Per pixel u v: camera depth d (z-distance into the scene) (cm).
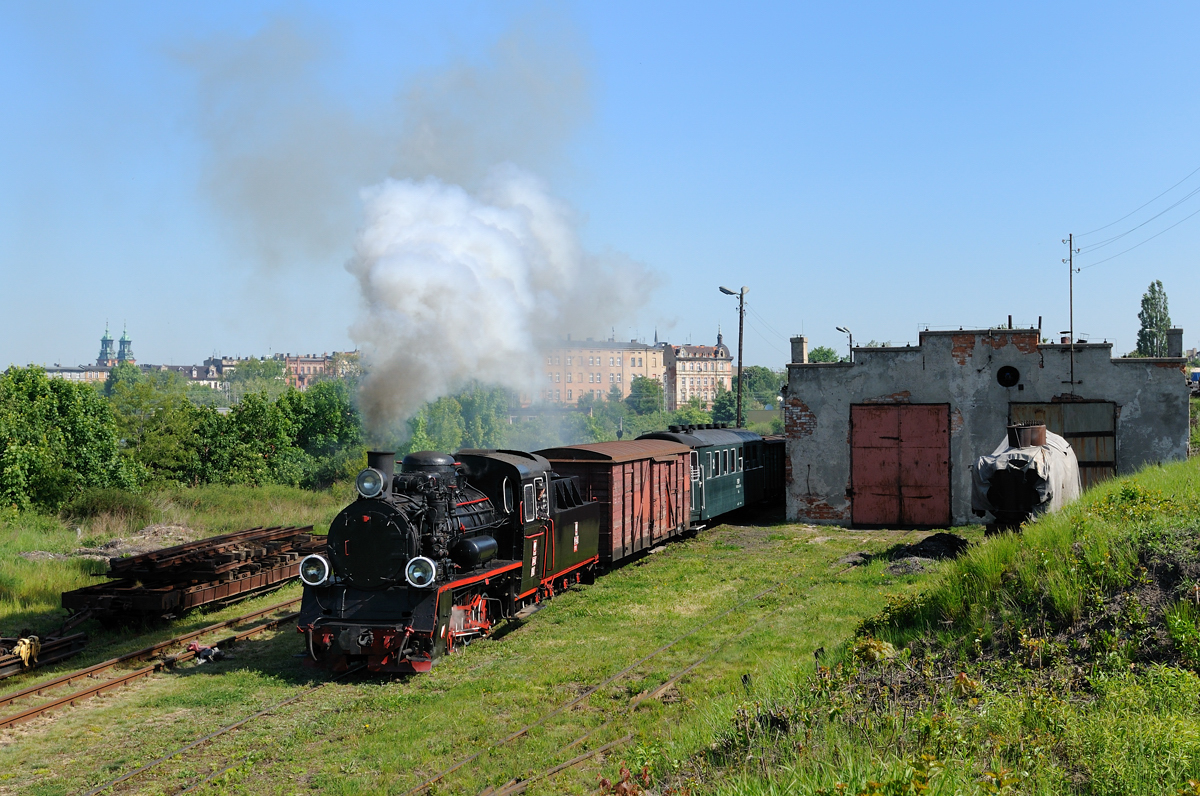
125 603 1362
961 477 2289
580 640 1259
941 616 953
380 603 1147
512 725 913
